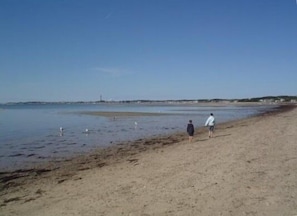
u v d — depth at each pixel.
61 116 77.56
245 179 12.15
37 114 92.12
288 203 9.46
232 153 18.03
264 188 10.95
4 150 25.33
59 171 17.72
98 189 12.80
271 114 75.50
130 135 35.56
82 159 21.36
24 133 37.88
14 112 112.12
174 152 21.70
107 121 57.88
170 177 13.42
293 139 22.48
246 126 40.94
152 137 33.62
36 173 17.36
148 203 10.26
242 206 9.41
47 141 30.70
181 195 10.77
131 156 21.75
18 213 10.65
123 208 9.99
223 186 11.41
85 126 47.25
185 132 37.91
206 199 10.19
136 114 83.19
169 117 70.12
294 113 72.19
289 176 12.35
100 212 9.84
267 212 8.88
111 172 16.38
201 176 13.04
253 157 16.34
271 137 24.39
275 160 15.38
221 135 31.55
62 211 10.34
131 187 12.46
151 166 16.88
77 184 14.27
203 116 74.06
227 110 115.75
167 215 9.12
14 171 17.94
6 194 13.33
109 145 27.92
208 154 18.77
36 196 12.75
